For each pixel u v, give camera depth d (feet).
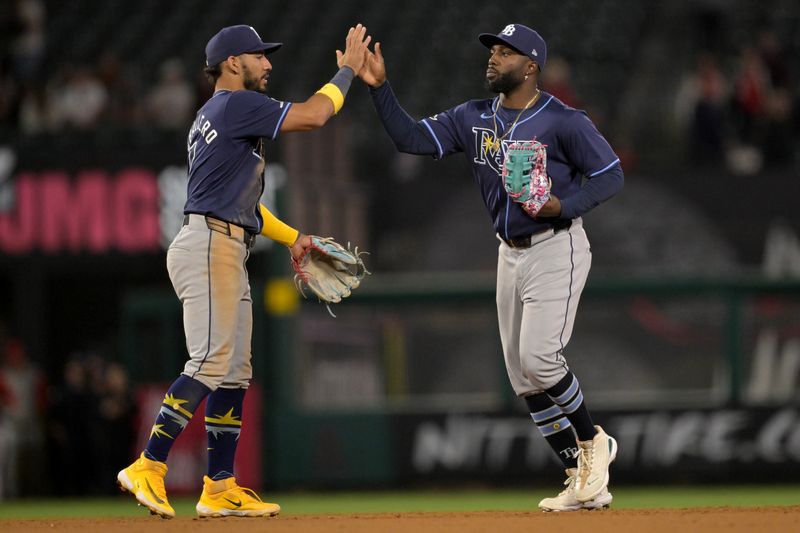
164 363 167.12
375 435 163.12
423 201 179.93
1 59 213.66
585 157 76.23
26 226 178.40
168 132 181.37
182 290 74.84
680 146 192.65
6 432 165.58
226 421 78.59
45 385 172.35
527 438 160.15
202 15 243.19
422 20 241.96
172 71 194.80
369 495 157.28
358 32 78.38
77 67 214.07
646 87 214.48
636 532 63.36
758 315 158.92
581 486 78.54
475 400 162.61
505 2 247.70
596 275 174.29
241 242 75.36
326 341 165.27
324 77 222.07
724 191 173.88
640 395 160.35
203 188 74.54
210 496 78.28
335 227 176.45
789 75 207.00
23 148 178.81
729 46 230.07
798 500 131.95
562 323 77.25
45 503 157.89
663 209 174.29
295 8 245.04
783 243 172.65
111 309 196.24
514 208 77.05
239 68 76.23
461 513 75.61
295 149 169.89
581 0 247.70
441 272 177.68
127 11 244.42
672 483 158.71
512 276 78.43
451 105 217.97
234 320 75.36
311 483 163.12
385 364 164.25
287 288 164.04
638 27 238.89
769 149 187.73
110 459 165.48
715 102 183.93
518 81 76.69
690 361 159.63
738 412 157.79
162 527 67.67
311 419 163.53
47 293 196.34
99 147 177.88
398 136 79.56
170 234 175.94
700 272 172.96
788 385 158.51
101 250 177.27
